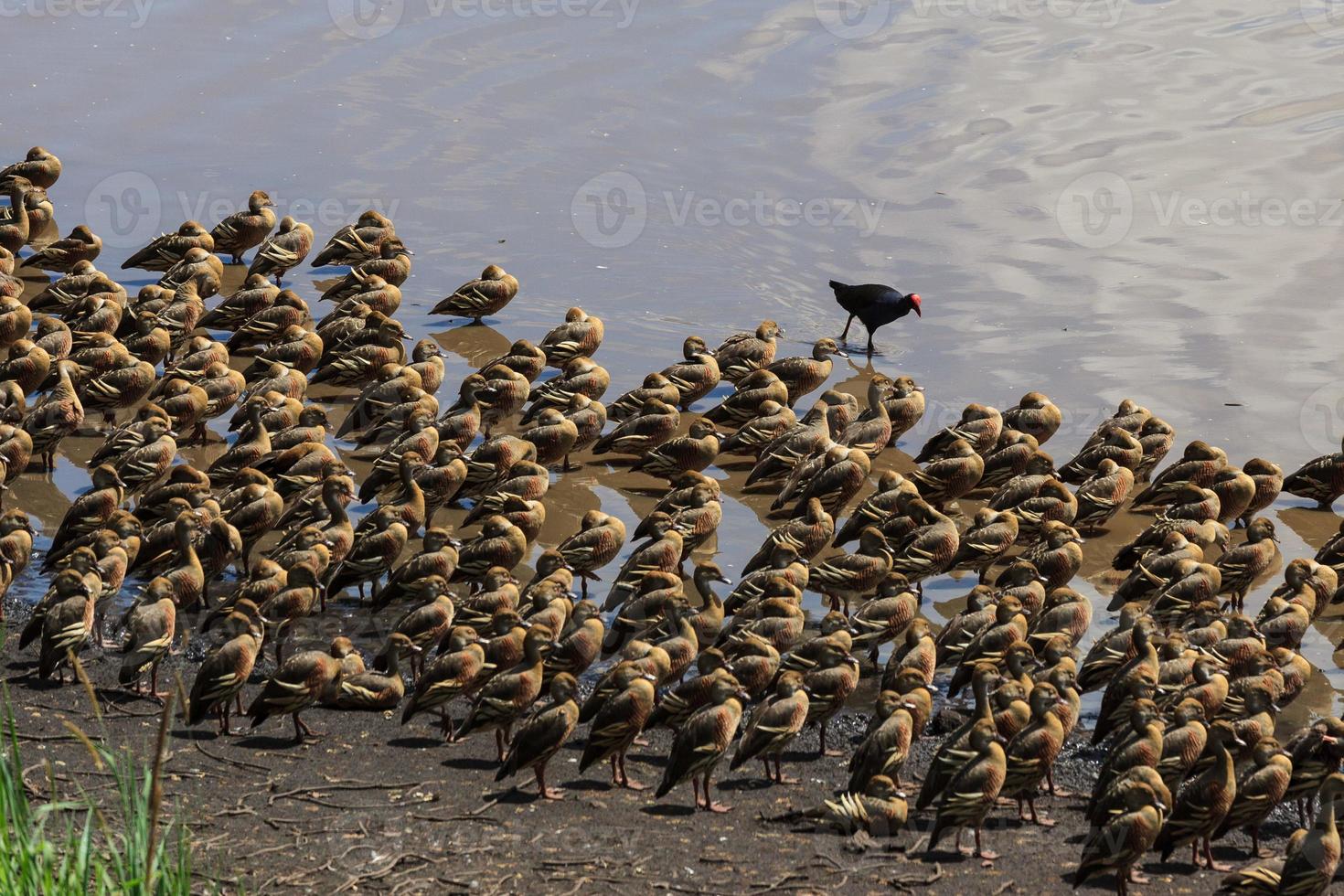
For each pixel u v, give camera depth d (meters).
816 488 23.31
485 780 16.59
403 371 26.36
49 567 21.02
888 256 33.69
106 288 29.28
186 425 25.38
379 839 15.09
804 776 17.05
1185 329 30.25
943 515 21.58
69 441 25.84
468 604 19.14
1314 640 20.67
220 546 20.41
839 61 43.38
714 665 17.22
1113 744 17.38
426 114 40.19
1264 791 15.68
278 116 39.88
